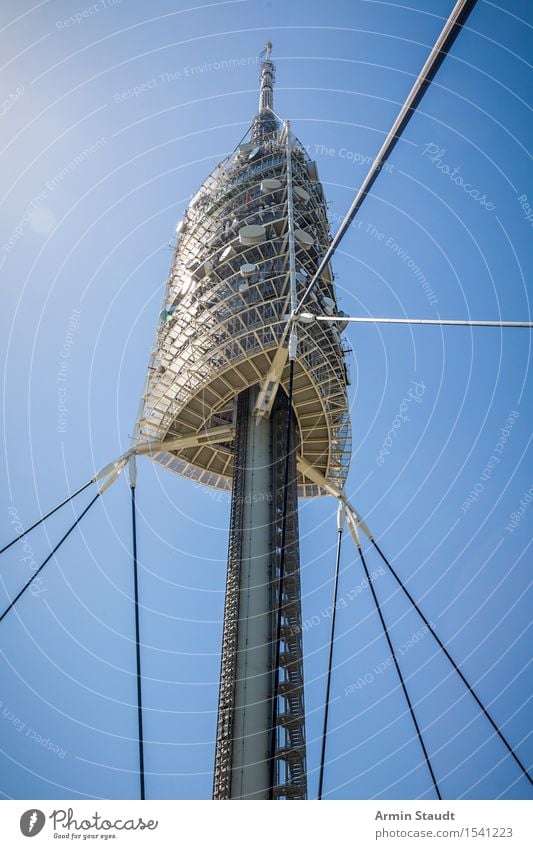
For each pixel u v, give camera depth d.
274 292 66.81
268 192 76.75
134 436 67.50
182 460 72.12
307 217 78.12
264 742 50.47
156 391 68.56
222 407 70.81
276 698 48.12
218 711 52.91
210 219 79.62
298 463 69.69
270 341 62.91
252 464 63.62
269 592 57.12
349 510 68.69
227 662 54.34
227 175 84.25
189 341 68.31
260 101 105.19
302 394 66.69
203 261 74.94
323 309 69.12
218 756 50.62
